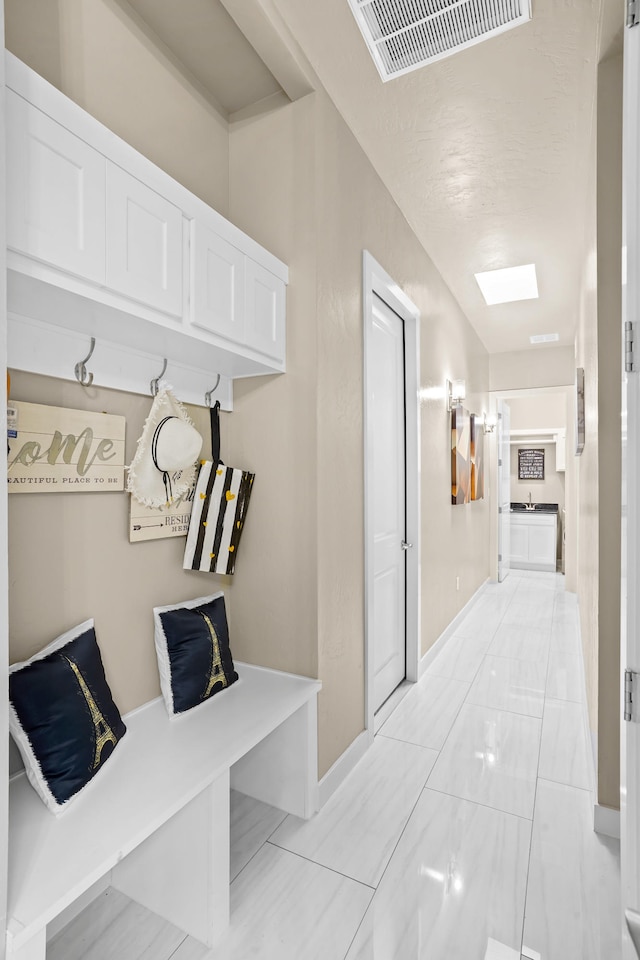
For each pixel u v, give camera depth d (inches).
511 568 290.7
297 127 74.4
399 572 120.3
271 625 77.0
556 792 78.0
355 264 87.1
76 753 46.9
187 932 53.5
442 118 83.9
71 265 42.5
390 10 63.6
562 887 59.8
